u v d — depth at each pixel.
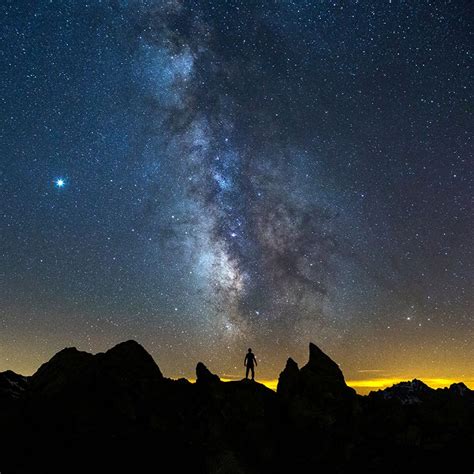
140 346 19.31
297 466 15.99
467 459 15.72
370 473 15.55
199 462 15.49
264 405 18.28
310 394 18.23
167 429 16.53
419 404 19.39
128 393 17.33
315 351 20.12
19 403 16.27
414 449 16.55
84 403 16.73
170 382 19.08
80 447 15.09
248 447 16.39
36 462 14.16
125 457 15.11
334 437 17.00
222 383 18.64
